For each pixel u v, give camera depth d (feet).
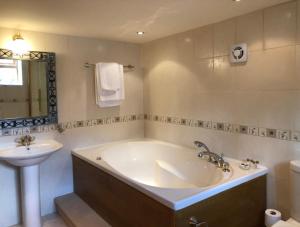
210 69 8.59
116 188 7.33
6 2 6.03
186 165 9.19
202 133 9.10
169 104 10.37
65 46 9.46
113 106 10.86
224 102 8.26
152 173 10.46
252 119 7.54
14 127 8.47
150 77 11.23
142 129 11.89
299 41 6.35
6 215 8.64
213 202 6.02
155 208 5.85
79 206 9.00
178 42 9.67
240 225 6.75
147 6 6.55
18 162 7.57
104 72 9.96
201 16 7.53
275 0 6.35
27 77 8.64
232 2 6.42
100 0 6.05
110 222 7.82
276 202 7.19
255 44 7.25
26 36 8.63
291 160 6.75
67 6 6.40
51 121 9.23
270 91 7.04
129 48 11.19
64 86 9.52
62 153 9.71
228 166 7.48
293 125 6.63
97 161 8.43
